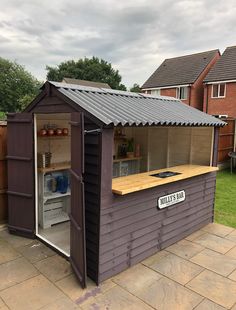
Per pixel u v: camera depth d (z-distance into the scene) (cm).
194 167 455
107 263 304
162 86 2130
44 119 460
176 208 396
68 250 363
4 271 320
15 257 353
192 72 2058
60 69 4141
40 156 441
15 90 4025
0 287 289
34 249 376
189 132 496
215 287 296
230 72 1769
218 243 402
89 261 305
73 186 302
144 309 260
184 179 404
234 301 273
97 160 282
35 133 390
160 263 344
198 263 345
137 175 387
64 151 500
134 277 312
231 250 381
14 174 408
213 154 467
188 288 293
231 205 579
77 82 2936
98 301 270
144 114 338
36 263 338
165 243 384
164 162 542
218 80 1788
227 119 968
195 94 2009
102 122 271
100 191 284
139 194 331
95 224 293
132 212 325
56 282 299
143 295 280
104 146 279
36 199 404
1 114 2528
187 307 263
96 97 359
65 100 322
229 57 1872
